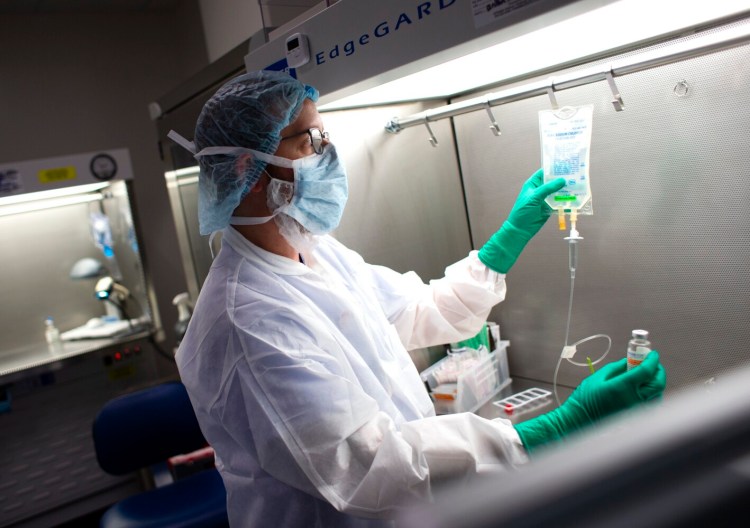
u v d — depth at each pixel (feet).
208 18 11.00
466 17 2.80
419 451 3.00
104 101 12.82
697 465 0.70
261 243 3.88
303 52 3.86
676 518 0.66
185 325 9.72
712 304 4.09
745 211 3.79
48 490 9.64
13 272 11.34
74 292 11.95
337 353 3.40
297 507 3.39
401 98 4.93
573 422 3.00
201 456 8.00
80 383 9.89
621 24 3.02
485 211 5.57
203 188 3.78
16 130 11.91
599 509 0.68
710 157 3.87
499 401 5.08
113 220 11.57
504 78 4.79
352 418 3.00
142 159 13.26
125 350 10.26
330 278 4.04
